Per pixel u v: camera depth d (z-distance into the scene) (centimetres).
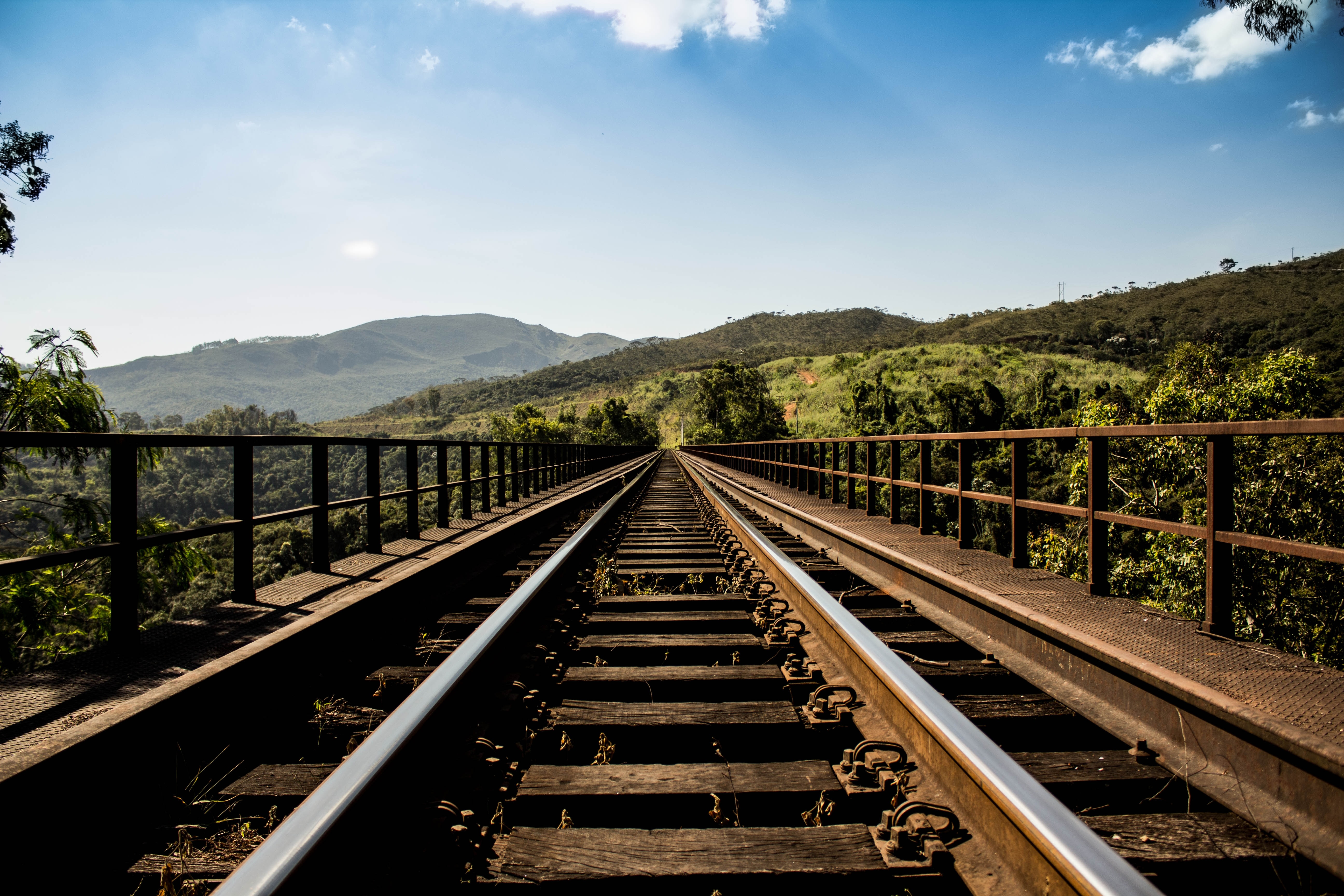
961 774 256
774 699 418
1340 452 1341
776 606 577
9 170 1246
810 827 250
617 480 2586
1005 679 426
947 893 225
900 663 337
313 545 620
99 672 362
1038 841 193
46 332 1016
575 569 735
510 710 349
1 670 888
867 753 300
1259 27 1061
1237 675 310
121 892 257
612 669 435
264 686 385
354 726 368
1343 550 286
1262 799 254
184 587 1100
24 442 345
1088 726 355
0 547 896
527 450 1670
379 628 531
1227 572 369
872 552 703
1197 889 230
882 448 6550
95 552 381
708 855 235
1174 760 293
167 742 308
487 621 425
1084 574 1689
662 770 301
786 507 1161
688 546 995
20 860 241
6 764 244
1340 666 1288
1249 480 1407
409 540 865
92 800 269
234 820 278
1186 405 1641
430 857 223
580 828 255
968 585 498
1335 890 223
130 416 3038
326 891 199
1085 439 482
